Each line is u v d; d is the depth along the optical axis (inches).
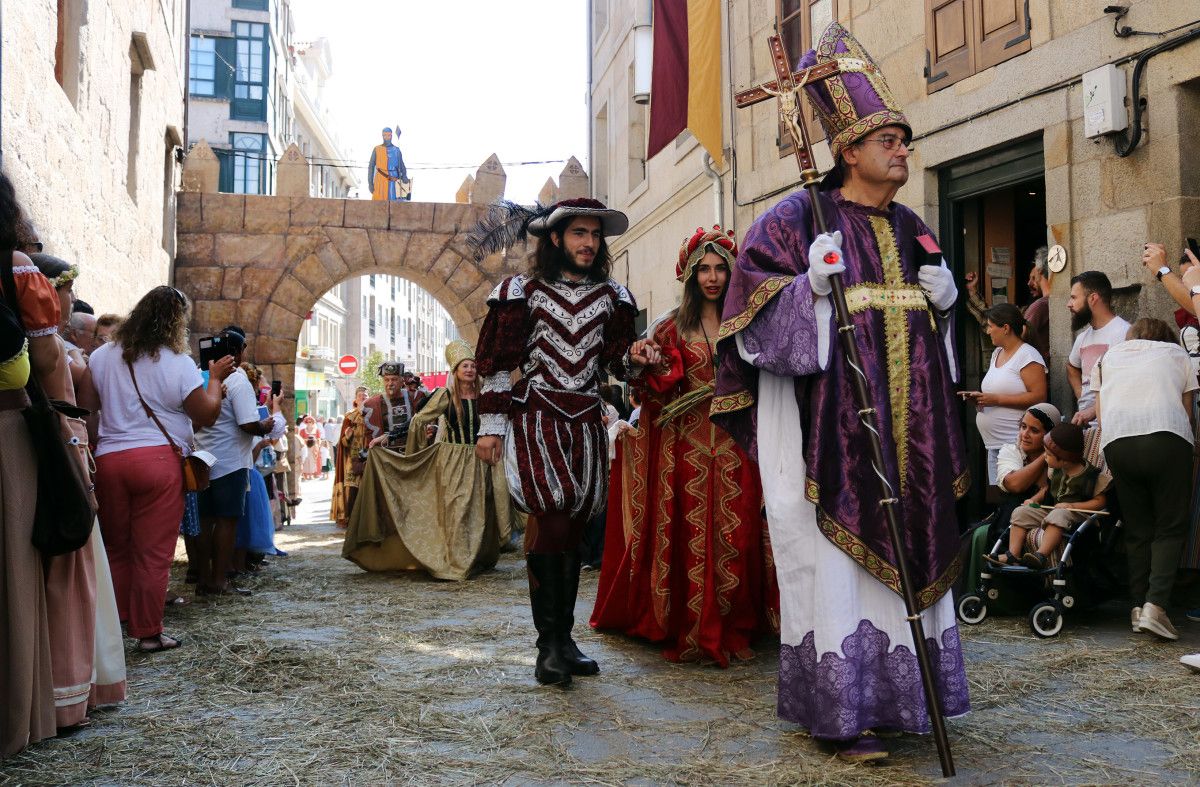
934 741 117.6
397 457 294.4
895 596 114.3
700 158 442.6
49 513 117.3
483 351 154.7
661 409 171.6
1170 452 171.2
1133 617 180.2
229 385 244.1
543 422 152.4
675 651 164.9
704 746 117.2
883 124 119.6
